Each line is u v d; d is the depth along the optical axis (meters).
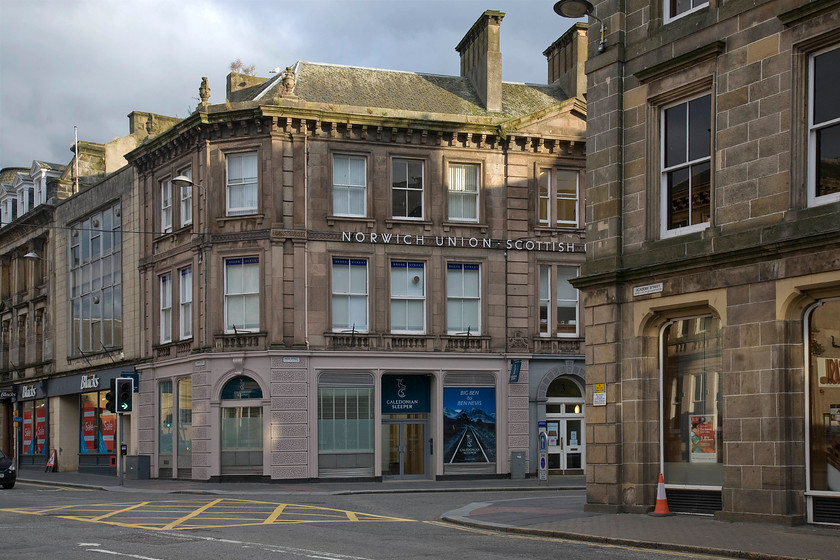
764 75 17.06
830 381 16.14
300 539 15.40
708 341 18.50
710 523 16.92
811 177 16.34
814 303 16.39
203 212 33.53
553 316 35.50
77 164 49.47
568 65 39.12
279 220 32.78
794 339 16.55
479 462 34.12
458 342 34.28
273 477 31.84
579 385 35.97
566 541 15.55
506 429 34.44
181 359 34.31
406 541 15.25
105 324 41.72
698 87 18.48
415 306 34.22
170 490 28.86
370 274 33.59
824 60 16.28
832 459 16.09
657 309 19.05
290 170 33.12
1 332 54.34
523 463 34.28
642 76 19.52
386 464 33.78
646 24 19.81
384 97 36.16
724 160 17.75
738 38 17.61
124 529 16.92
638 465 19.19
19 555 13.50
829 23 15.92
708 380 18.44
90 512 20.61
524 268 35.25
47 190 50.03
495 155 35.38
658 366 19.41
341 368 32.88
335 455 32.72
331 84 35.94
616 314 19.77
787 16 16.48
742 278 17.20
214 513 20.44
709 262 17.69
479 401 34.41
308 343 32.66
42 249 49.88
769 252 16.56
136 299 38.66
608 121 20.30
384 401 34.00
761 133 17.06
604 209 20.27
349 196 33.84
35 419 49.12
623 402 19.61
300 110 32.91
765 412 16.62
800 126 16.42
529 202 35.50
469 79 38.62
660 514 18.34
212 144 33.59
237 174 33.56
